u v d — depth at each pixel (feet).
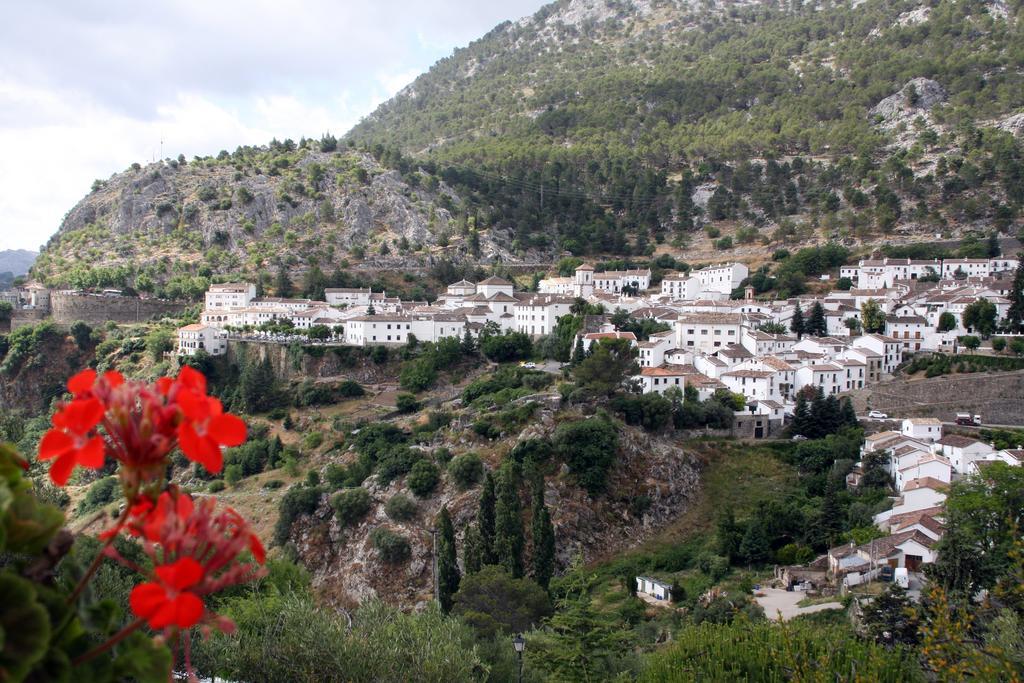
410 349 543.80
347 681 111.96
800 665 126.11
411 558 323.98
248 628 139.23
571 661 166.61
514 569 270.46
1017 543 116.16
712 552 315.99
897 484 342.23
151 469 25.77
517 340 530.27
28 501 28.71
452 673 119.44
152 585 24.08
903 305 565.12
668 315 571.28
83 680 27.81
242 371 551.59
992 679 92.68
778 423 428.56
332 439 453.17
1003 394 442.50
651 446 381.60
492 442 380.37
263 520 368.89
